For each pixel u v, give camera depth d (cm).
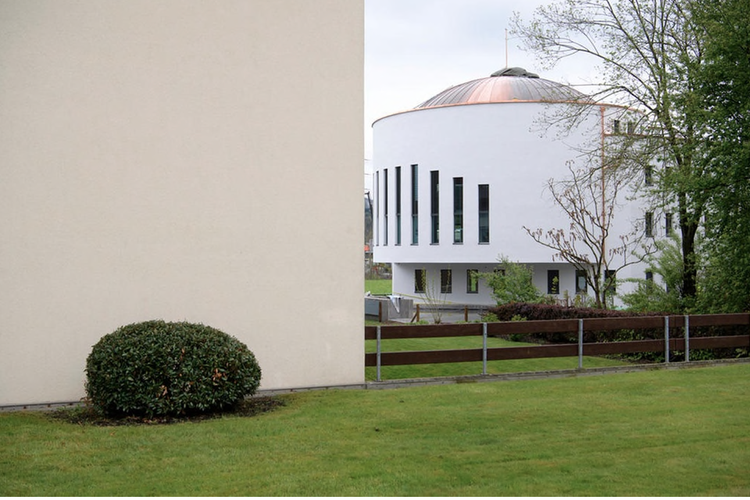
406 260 3972
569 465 650
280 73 1051
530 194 3566
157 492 568
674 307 1802
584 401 953
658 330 1470
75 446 703
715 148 1481
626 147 1886
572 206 3356
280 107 1051
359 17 1100
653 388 1060
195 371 835
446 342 1805
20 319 913
